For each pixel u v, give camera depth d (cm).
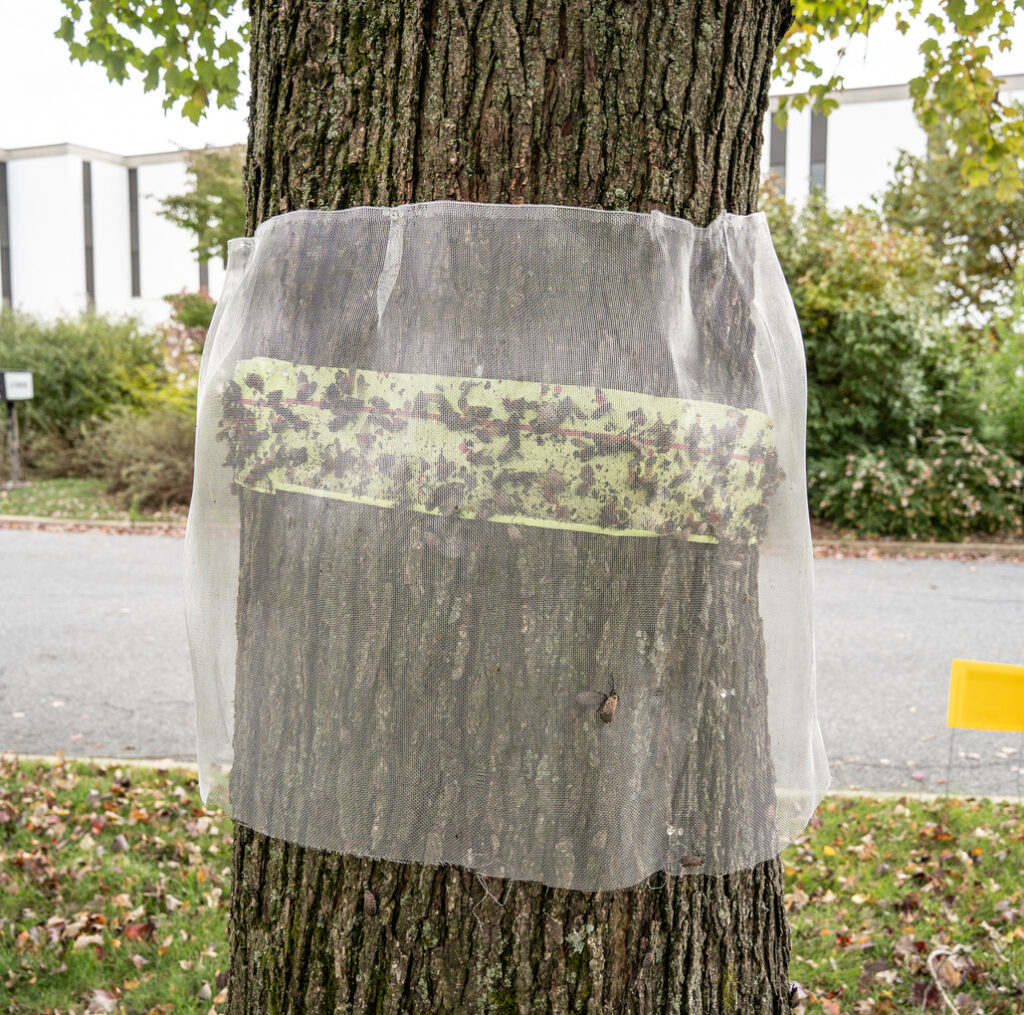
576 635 124
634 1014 137
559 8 125
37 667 539
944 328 988
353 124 132
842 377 980
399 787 129
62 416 1348
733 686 135
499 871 129
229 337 137
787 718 143
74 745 424
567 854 128
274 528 133
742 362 133
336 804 133
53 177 2362
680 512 126
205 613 143
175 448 1127
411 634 126
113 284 2448
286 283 131
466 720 126
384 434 125
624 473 122
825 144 1684
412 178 129
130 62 314
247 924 150
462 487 122
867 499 941
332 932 138
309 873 140
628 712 127
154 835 330
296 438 130
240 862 152
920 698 492
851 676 529
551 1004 133
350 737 131
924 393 962
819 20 278
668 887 139
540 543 123
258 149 142
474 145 126
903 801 359
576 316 123
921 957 261
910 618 654
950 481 932
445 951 133
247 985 149
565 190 126
